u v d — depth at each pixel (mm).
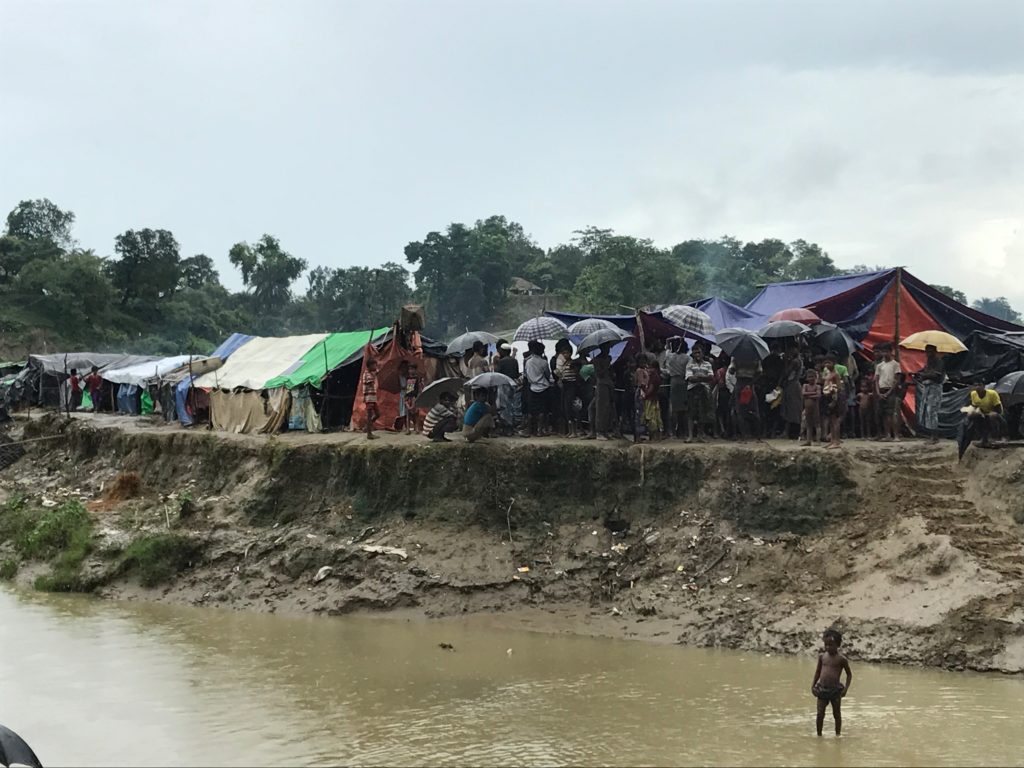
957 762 10742
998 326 22828
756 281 84375
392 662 14945
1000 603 14172
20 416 37844
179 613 18500
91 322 86688
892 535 16375
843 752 11070
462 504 19625
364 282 91188
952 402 19344
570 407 21125
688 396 19703
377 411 23938
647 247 72062
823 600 15789
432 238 89750
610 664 14688
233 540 20656
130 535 21562
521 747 11453
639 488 19031
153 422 32719
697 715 12398
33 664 15062
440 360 25734
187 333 88750
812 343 20516
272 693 13555
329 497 21062
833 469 17672
